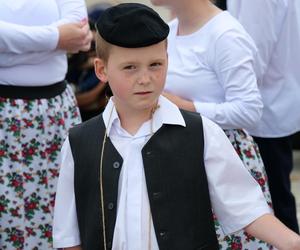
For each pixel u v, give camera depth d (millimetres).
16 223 8906
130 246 5570
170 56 7934
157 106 5719
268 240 5496
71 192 5953
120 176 5645
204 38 7688
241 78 7531
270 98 9375
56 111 9141
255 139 9695
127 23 5332
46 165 9070
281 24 9078
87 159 5781
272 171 9828
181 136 5656
